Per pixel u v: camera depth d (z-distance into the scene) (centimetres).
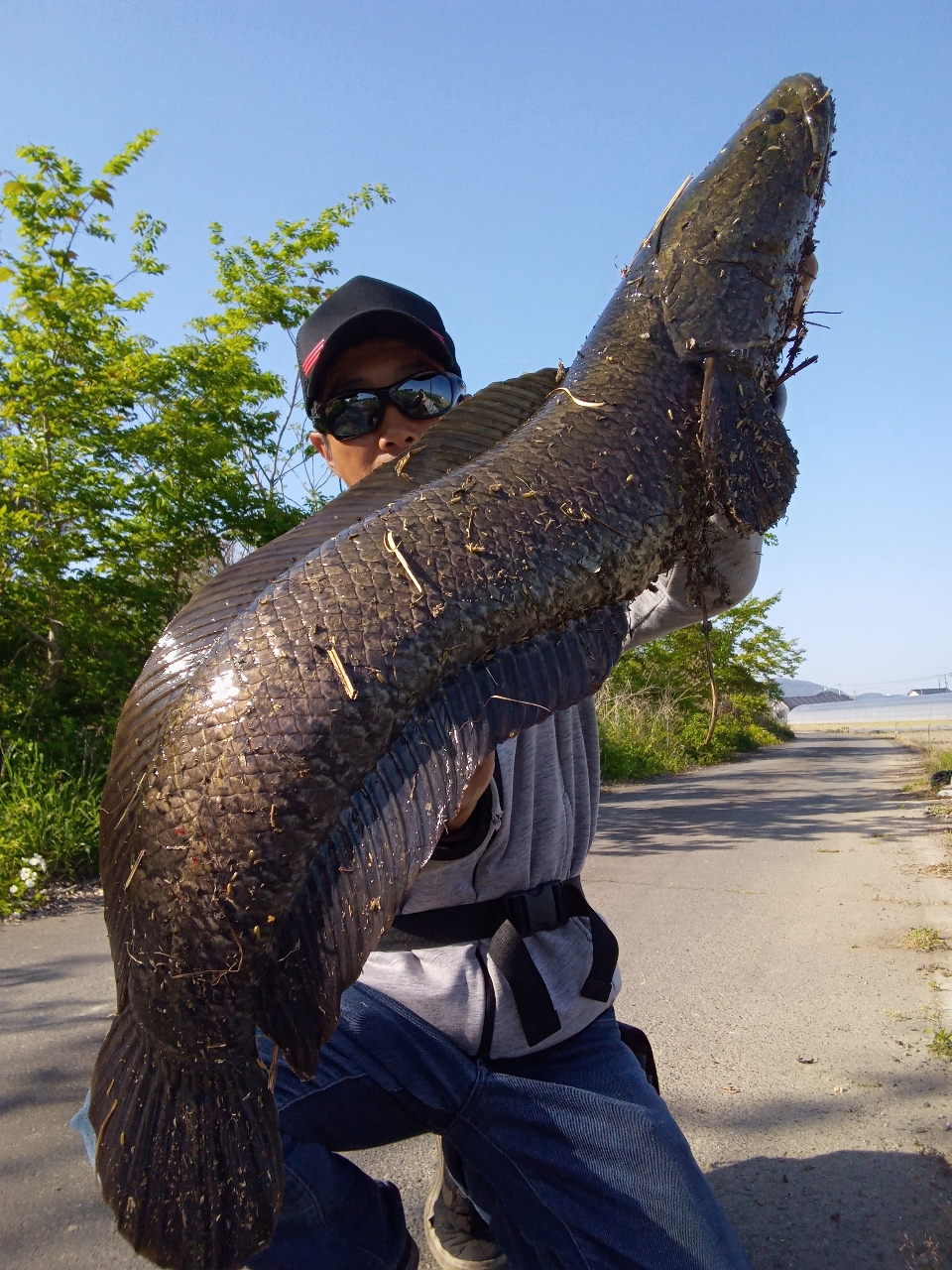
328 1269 197
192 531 1134
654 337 198
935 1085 362
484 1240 246
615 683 2500
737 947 560
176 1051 158
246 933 147
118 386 1041
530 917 204
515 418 193
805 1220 277
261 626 154
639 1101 202
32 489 1002
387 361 226
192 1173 164
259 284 1202
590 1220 190
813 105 219
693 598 198
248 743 147
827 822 1142
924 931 580
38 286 1020
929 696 18875
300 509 1173
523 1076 205
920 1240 266
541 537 166
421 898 204
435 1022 198
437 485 171
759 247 205
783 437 201
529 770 207
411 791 153
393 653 151
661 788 1677
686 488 186
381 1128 203
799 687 18612
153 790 151
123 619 1123
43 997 495
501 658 163
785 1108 348
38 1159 327
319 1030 151
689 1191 189
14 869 734
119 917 157
